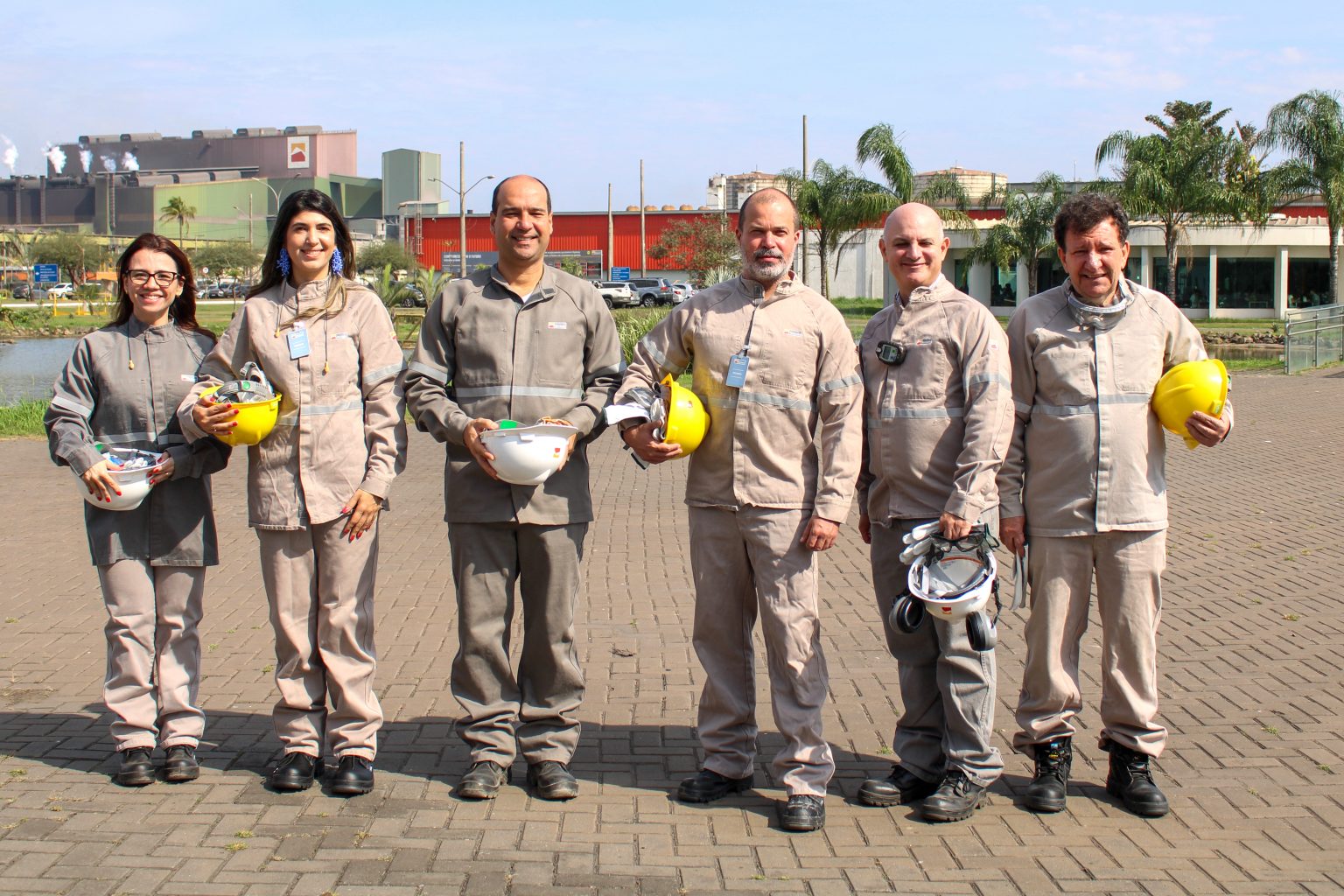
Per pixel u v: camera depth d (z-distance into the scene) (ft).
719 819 14.74
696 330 15.26
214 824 14.30
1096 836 14.30
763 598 14.94
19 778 15.75
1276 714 18.31
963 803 14.75
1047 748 15.31
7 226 515.50
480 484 15.15
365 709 15.44
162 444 15.97
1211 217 141.49
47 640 22.56
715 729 15.44
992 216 203.21
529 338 15.38
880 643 22.40
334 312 15.48
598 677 20.47
